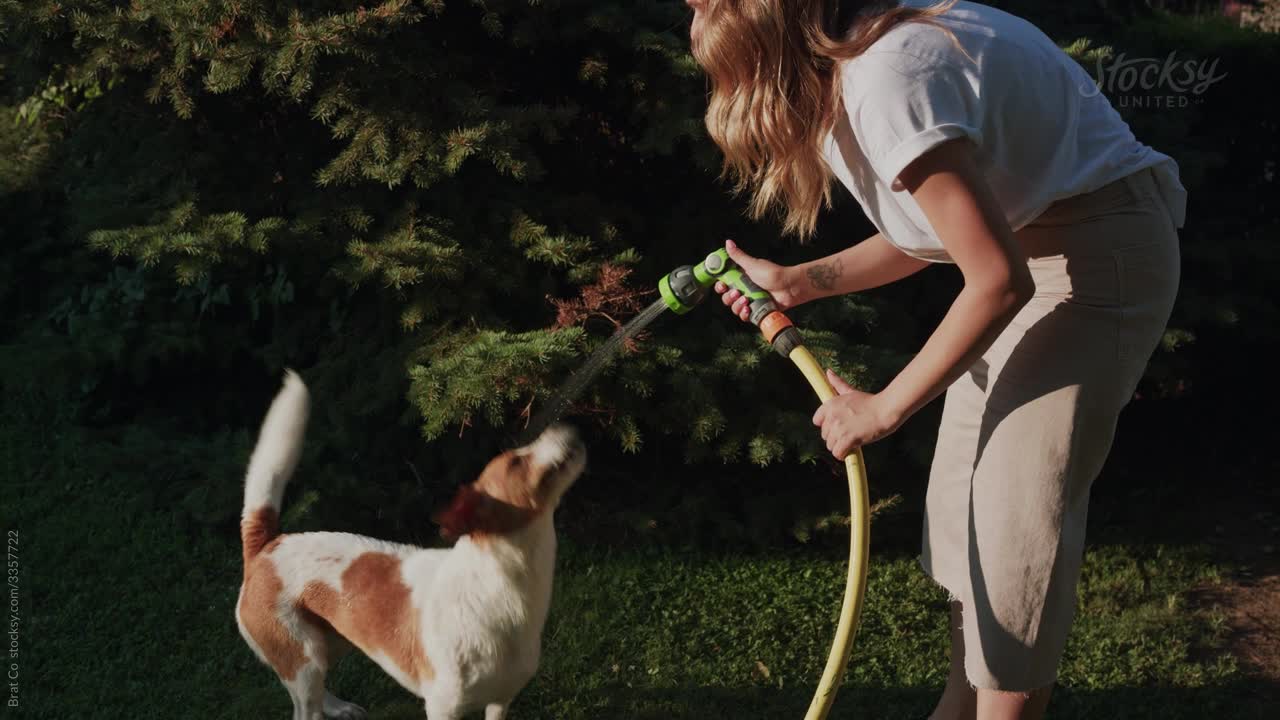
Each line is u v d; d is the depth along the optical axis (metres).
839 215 4.93
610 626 4.06
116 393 5.42
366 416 4.70
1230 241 5.57
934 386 2.02
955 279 5.16
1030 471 2.28
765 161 2.27
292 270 5.05
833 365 4.32
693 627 4.10
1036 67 2.06
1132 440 5.90
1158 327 2.27
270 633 3.04
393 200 4.48
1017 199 2.11
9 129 6.53
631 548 4.63
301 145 4.73
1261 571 4.69
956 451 2.56
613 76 4.61
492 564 2.71
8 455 4.92
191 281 4.29
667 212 5.02
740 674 3.79
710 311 4.79
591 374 3.09
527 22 4.35
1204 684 3.79
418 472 4.73
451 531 2.69
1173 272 2.26
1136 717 3.58
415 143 4.15
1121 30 5.87
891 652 3.95
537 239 4.37
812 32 1.98
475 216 4.52
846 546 4.75
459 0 4.44
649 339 4.39
